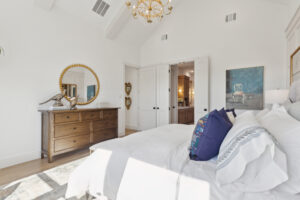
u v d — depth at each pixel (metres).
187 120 6.66
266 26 3.25
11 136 2.43
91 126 2.99
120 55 4.43
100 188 1.19
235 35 3.58
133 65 4.89
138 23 4.21
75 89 3.29
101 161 1.25
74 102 2.91
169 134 1.79
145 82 4.98
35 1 2.66
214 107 3.82
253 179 0.80
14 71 2.46
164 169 0.98
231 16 3.63
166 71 4.52
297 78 2.33
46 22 2.85
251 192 0.77
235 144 0.88
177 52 4.40
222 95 3.72
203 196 0.78
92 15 3.47
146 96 4.96
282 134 0.88
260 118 1.51
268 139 0.79
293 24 2.51
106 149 1.29
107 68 4.04
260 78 3.27
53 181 1.86
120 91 4.40
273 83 3.17
